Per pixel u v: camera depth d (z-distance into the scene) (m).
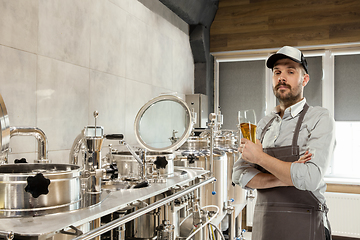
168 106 2.01
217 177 2.38
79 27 2.28
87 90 2.37
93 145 1.28
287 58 1.61
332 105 4.59
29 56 1.87
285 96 1.61
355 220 4.28
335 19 4.36
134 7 3.03
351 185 4.41
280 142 1.60
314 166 1.39
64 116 2.15
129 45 2.95
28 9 1.86
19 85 1.81
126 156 1.68
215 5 4.67
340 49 4.48
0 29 1.69
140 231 1.62
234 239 2.59
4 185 1.00
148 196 1.33
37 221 0.93
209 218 2.05
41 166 1.22
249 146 1.51
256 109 4.88
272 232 1.55
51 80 2.04
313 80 4.66
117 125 2.76
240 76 4.96
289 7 4.54
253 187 1.63
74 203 1.11
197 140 2.59
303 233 1.49
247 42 4.70
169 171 1.77
